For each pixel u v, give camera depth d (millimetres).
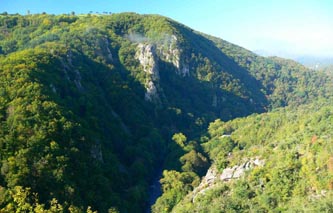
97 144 146875
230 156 152125
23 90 139500
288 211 93812
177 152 186125
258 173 113625
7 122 125938
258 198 106188
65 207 110812
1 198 102875
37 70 158125
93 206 121125
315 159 103938
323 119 131000
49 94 146875
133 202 139375
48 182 114688
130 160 174875
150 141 193500
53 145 123750
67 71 187000
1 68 151375
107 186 132500
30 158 116875
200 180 151750
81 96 175375
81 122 150875
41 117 131250
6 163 112125
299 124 147875
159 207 137375
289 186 103438
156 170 180750
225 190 118125
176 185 147500
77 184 122375
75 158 129125
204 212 109375
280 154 117000
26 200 104812
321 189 96562
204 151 189000
